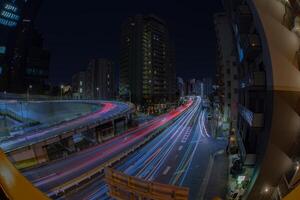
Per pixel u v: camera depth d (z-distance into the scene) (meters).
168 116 111.19
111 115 70.31
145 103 157.00
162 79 184.75
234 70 48.88
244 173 23.80
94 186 29.64
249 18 19.17
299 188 3.90
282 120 16.20
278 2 17.45
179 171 36.88
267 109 16.86
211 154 45.62
